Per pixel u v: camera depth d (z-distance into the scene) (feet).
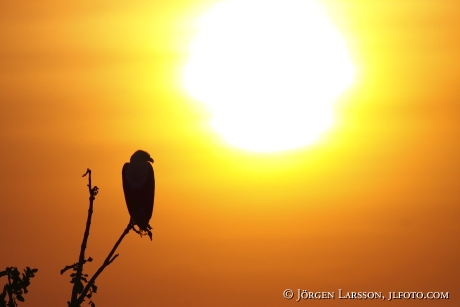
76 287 40.83
